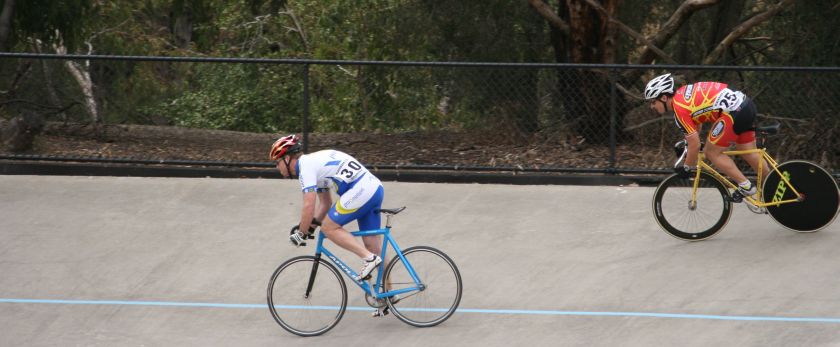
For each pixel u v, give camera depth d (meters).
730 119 13.55
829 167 18.58
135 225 15.56
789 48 24.69
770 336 10.92
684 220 14.38
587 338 11.02
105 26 31.45
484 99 19.33
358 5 29.97
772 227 14.92
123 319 11.84
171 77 21.03
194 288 12.93
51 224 15.56
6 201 16.81
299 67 19.66
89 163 18.98
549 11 22.89
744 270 13.12
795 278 12.77
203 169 18.75
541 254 14.05
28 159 18.98
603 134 19.22
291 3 34.88
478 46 27.47
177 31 43.66
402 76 19.59
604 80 19.27
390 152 19.34
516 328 11.37
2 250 14.34
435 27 27.53
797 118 18.72
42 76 19.27
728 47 24.11
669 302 12.10
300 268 11.29
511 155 19.00
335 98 19.92
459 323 11.55
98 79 19.52
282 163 11.04
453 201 16.86
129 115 19.59
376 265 10.77
